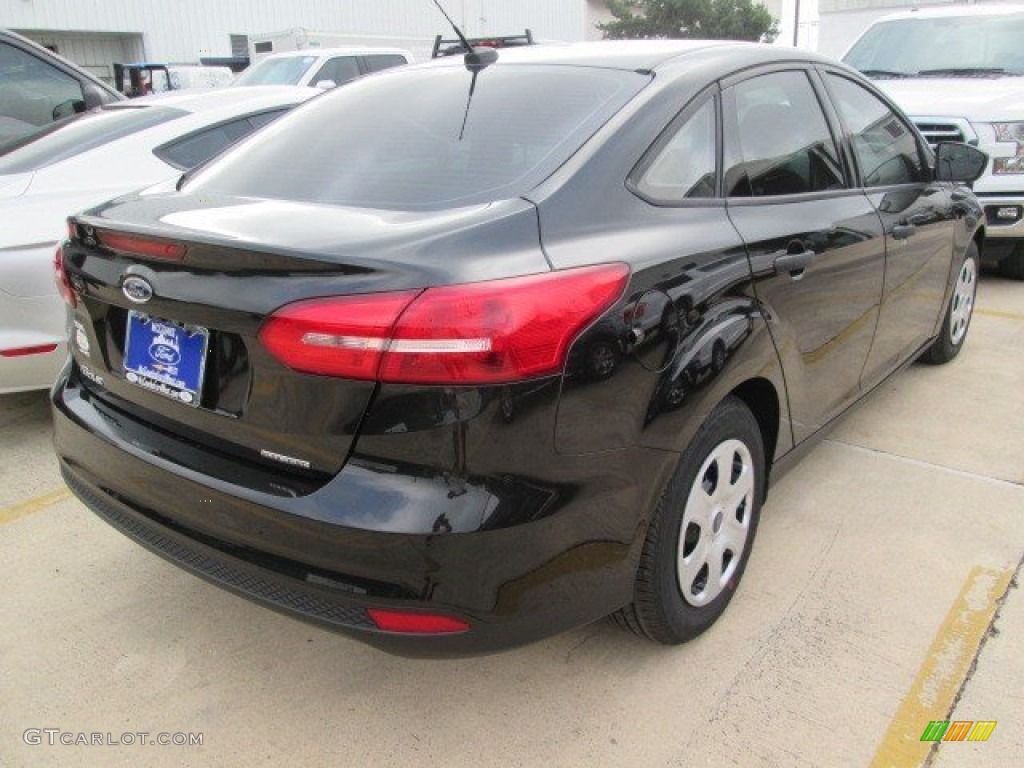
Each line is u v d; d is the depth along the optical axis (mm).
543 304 1845
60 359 3834
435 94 2678
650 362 2072
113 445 2266
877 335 3430
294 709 2385
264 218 2086
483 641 1928
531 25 33031
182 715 2369
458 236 1896
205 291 1938
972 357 4992
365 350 1764
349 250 1830
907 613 2713
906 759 2168
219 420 2035
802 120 3008
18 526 3311
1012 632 2611
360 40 16672
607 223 2121
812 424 3041
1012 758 2166
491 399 1787
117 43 26766
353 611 1885
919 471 3637
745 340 2377
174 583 2949
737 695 2389
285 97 5410
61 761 2209
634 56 2709
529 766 2186
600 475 1992
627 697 2395
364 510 1816
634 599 2307
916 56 7367
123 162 4566
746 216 2543
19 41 6375
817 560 3000
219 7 27219
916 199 3641
